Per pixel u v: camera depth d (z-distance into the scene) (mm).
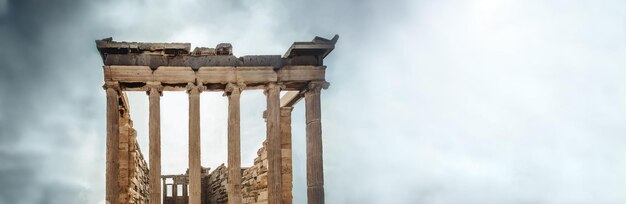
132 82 33250
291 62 35188
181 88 34906
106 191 31953
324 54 35625
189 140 33281
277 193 34062
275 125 34438
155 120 32812
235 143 33938
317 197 34344
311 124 35000
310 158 34812
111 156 32219
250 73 34375
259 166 45094
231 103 34125
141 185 49938
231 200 33562
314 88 35125
